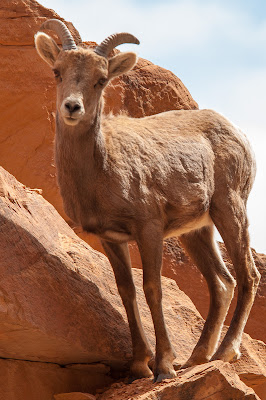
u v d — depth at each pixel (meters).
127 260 18.69
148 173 18.11
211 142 20.42
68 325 17.27
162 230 18.06
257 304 29.55
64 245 19.45
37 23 28.05
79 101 15.93
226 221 20.06
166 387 16.12
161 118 20.34
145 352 18.30
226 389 16.41
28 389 17.67
